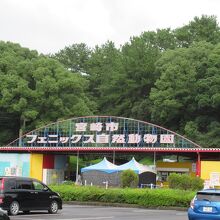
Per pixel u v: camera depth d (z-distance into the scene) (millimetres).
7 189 22594
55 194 24547
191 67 62438
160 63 67688
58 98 63000
